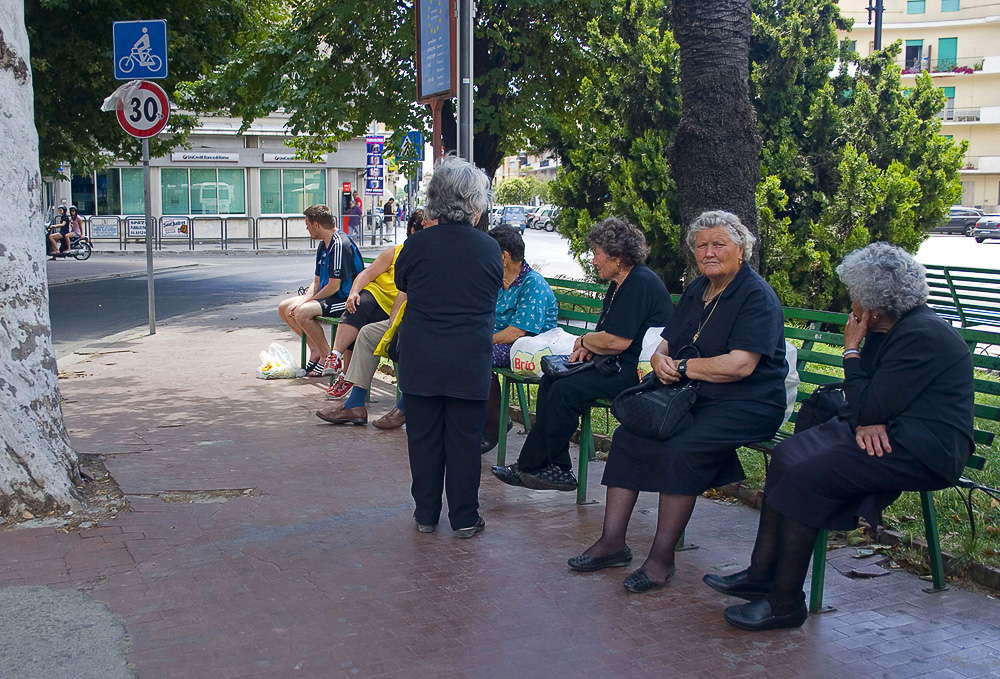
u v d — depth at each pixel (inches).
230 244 1660.9
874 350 156.2
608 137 521.0
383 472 245.9
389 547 192.7
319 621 156.8
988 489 167.8
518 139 644.1
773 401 174.9
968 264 1106.7
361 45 604.1
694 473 168.4
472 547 193.5
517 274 252.2
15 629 152.2
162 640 149.3
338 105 597.0
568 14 591.8
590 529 205.3
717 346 173.9
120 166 1701.5
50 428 211.6
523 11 595.5
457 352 193.0
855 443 149.4
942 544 181.5
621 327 207.0
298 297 388.5
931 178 515.2
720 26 337.1
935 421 146.7
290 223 1763.0
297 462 254.4
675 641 150.9
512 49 595.8
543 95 606.5
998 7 2583.7
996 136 2640.3
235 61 650.2
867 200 477.7
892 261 150.1
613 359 210.4
